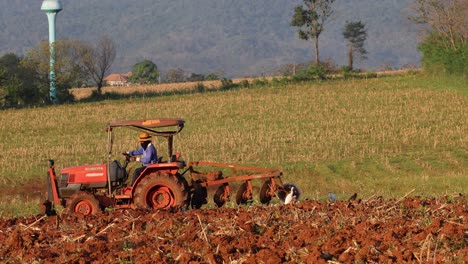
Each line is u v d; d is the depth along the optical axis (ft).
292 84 580.30
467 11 572.92
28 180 271.08
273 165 280.92
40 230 125.59
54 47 629.10
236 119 423.23
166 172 150.51
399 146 324.19
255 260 96.73
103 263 100.73
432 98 468.34
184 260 98.48
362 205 139.13
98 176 153.28
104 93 624.59
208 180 155.74
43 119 451.53
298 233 114.73
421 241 103.35
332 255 99.09
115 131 394.11
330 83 570.46
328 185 250.37
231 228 118.01
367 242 102.47
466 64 527.40
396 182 232.73
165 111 467.52
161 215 131.13
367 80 573.74
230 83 615.98
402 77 573.33
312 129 377.50
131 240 113.09
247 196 158.10
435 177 242.37
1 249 112.57
